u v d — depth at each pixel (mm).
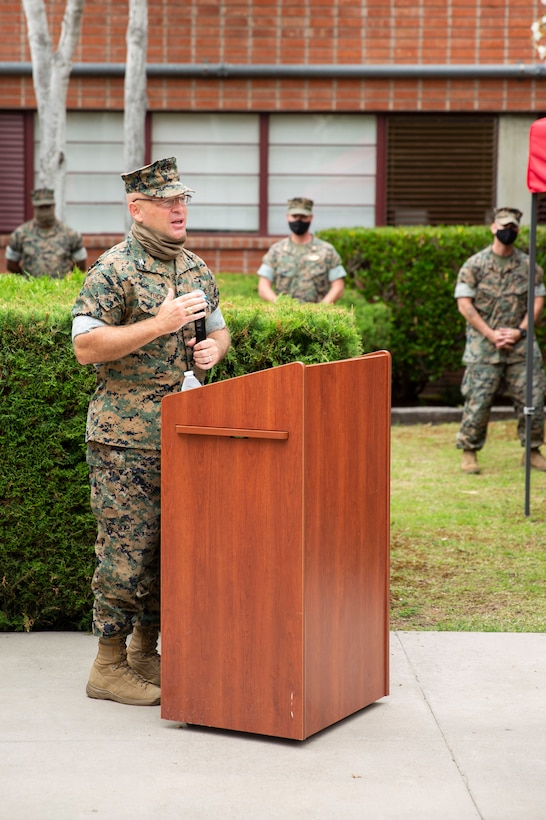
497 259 9078
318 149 13328
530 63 12969
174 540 4125
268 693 4016
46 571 5230
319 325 5301
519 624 5477
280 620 3969
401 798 3594
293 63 12953
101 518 4277
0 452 5133
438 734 4117
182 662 4148
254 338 5227
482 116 13242
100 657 4430
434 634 5273
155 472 4230
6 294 5746
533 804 3555
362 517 4281
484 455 9906
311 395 3922
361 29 12930
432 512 7754
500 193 13297
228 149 13312
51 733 4098
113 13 12914
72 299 5598
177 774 3764
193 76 12906
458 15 12906
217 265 13281
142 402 4191
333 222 13422
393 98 13039
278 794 3619
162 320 4035
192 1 12859
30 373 5070
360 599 4289
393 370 12469
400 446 10352
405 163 13336
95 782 3699
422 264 12039
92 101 13055
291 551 3926
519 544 6953
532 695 4512
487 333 8914
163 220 4195
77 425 5117
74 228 13398
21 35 12906
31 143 13195
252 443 3965
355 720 4258
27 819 3438
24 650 5047
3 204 13273
